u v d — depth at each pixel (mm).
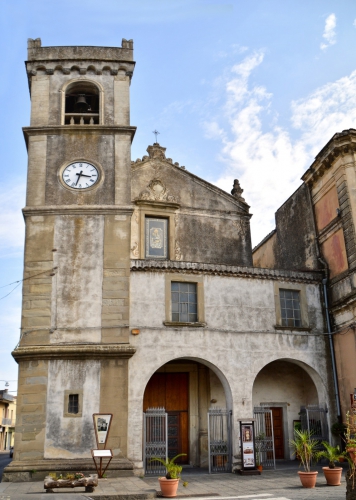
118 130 22062
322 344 22344
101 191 21125
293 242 27188
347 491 11383
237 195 27406
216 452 19750
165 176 25938
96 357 18656
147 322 19859
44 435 17688
